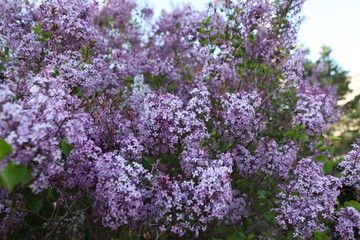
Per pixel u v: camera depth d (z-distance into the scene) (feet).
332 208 11.31
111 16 25.93
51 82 8.48
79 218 13.89
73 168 9.05
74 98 8.96
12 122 6.75
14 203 7.90
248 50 18.95
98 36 18.81
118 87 15.88
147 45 26.20
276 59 19.93
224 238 15.85
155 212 9.73
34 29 13.33
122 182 8.44
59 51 13.14
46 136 7.08
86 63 13.26
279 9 19.35
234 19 17.85
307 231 11.09
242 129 14.10
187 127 11.07
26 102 8.92
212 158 13.99
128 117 11.87
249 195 15.99
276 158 14.08
